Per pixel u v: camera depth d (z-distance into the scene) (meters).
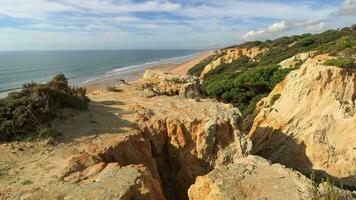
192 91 24.45
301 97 26.11
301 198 10.49
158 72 28.06
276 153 23.67
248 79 40.69
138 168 11.36
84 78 96.31
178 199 15.52
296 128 24.81
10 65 141.62
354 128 22.03
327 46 44.50
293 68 40.50
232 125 16.38
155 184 11.27
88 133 14.14
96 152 12.69
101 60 194.62
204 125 15.98
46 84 16.73
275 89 33.03
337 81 25.36
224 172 12.20
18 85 78.00
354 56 32.66
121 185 10.20
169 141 15.85
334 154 21.39
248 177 11.80
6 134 13.33
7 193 10.06
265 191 10.97
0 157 12.20
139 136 14.45
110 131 14.46
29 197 9.84
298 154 22.67
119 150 13.24
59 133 13.88
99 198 9.63
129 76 98.88
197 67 90.50
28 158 12.25
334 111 23.88
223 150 15.77
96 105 18.08
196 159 15.63
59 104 15.90
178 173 15.72
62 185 10.48
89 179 10.90
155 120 15.98
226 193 10.80
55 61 176.88
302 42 66.12
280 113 26.88
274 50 69.75
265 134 26.11
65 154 12.49
